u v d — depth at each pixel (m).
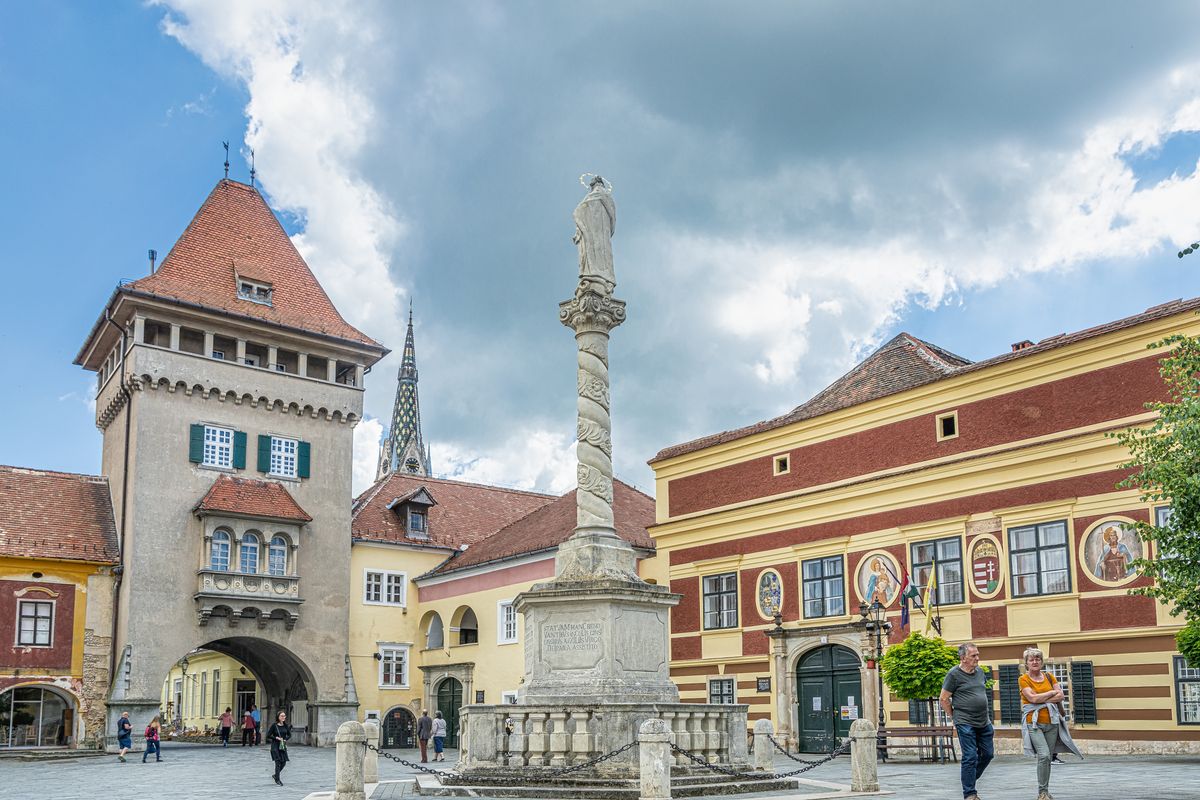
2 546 45.31
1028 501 32.03
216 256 53.69
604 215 21.30
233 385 51.22
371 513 57.59
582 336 20.84
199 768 34.19
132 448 48.81
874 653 34.53
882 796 16.70
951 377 34.69
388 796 17.59
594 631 18.73
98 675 46.62
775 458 40.22
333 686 51.72
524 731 18.16
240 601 48.81
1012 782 19.42
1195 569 22.02
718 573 41.28
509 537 54.12
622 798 16.23
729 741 18.94
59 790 24.03
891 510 35.75
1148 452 23.39
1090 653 29.83
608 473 20.38
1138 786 17.55
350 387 55.16
